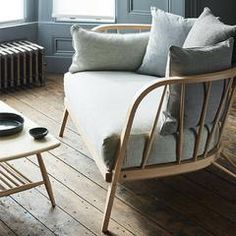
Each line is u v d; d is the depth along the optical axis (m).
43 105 3.82
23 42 4.29
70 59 4.42
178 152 2.43
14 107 3.77
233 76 2.39
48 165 2.96
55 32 4.38
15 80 4.14
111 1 4.25
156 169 2.42
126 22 4.24
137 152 2.35
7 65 4.06
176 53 2.29
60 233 2.36
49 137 2.43
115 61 3.15
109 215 2.36
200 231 2.39
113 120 2.43
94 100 2.69
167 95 2.35
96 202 2.61
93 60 3.12
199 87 2.35
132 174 2.38
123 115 2.48
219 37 2.54
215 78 2.32
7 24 4.27
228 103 2.57
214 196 2.68
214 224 2.45
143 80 2.99
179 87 2.31
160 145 2.40
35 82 4.25
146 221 2.46
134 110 2.25
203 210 2.55
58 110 3.73
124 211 2.53
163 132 2.37
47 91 4.10
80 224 2.43
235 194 2.70
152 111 2.52
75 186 2.75
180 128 2.38
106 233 2.36
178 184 2.79
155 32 3.09
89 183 2.78
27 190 2.70
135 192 2.70
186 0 4.01
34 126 2.52
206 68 2.34
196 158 2.50
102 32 3.37
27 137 2.41
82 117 2.67
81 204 2.59
